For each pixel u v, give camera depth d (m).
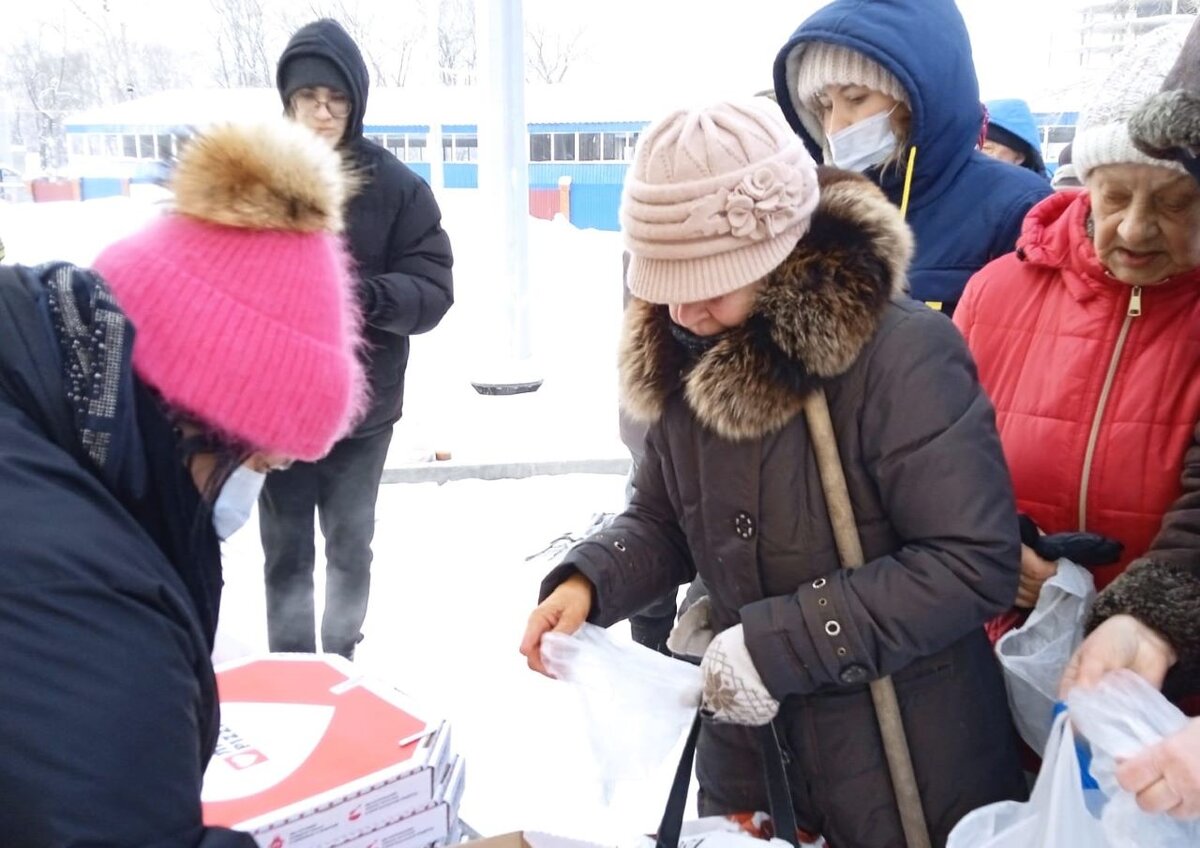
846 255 1.22
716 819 1.43
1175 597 1.23
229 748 1.33
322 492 2.95
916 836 1.33
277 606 2.94
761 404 1.22
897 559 1.23
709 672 1.25
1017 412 1.59
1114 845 1.11
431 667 3.14
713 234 1.19
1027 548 1.47
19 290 0.82
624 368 1.43
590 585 1.48
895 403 1.22
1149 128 1.15
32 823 0.70
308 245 0.92
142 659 0.76
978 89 2.03
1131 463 1.46
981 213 1.98
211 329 0.85
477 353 7.51
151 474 0.85
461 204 16.72
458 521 4.53
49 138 19.59
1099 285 1.50
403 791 1.28
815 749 1.36
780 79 2.12
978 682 1.35
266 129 0.94
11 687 0.70
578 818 2.35
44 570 0.73
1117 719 1.11
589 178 19.97
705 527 1.37
